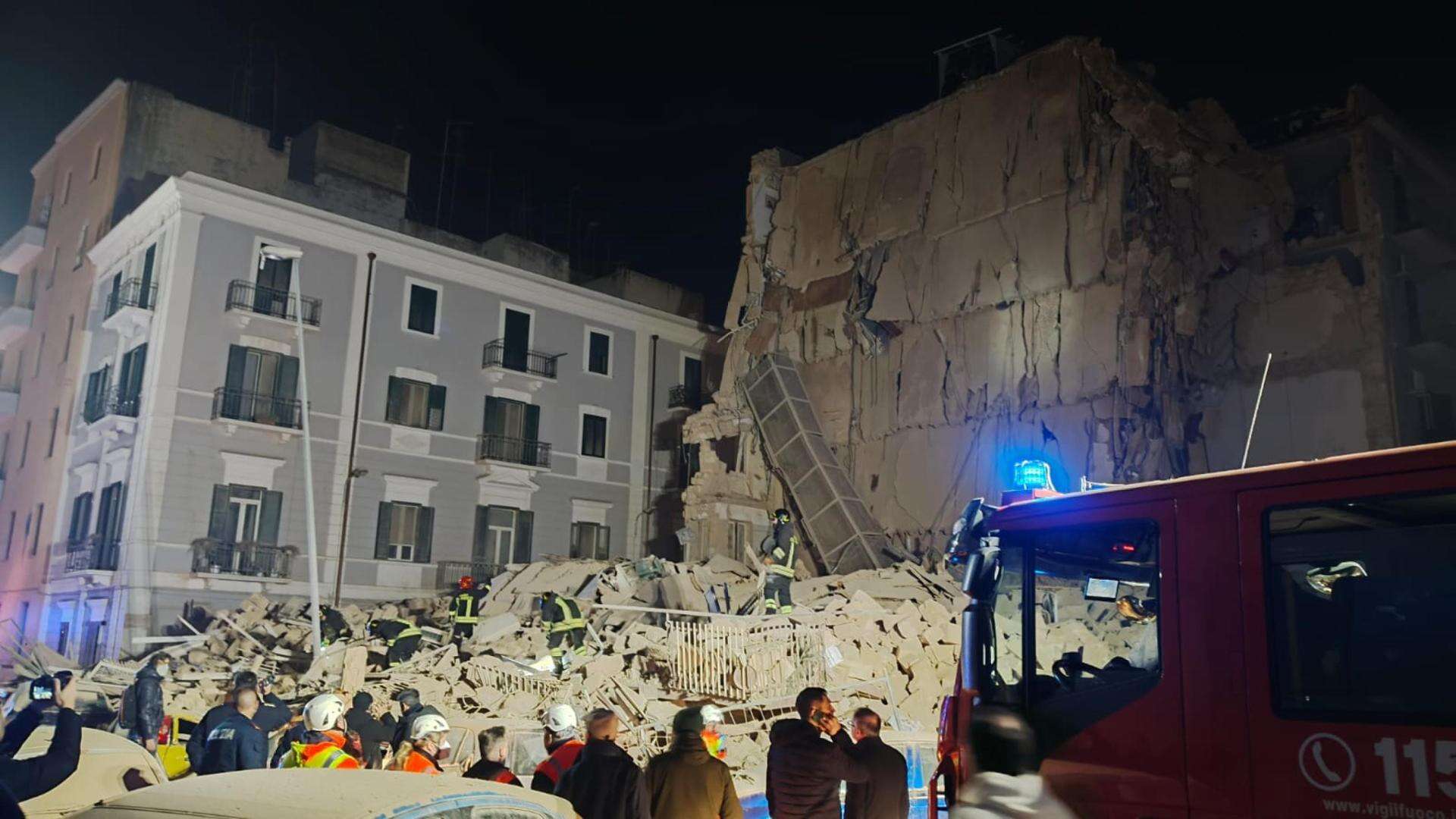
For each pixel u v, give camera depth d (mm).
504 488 34500
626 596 24266
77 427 33344
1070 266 25688
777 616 18188
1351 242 27172
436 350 33688
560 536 35906
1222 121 28203
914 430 28156
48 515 34125
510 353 35562
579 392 37312
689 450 39438
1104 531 5230
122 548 27828
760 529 30938
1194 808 4480
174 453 28156
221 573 28172
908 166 30328
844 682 16719
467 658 18969
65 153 39750
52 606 31984
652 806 5969
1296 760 4195
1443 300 28469
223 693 17250
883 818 6250
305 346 30734
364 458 31484
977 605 5785
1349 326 25781
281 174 36094
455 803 4418
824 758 6129
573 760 6371
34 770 5930
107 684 17141
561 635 18328
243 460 29234
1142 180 25406
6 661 24141
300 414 30312
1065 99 26719
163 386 28250
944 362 27891
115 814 4125
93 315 34156
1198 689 4586
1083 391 24750
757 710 15805
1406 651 4047
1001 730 5363
